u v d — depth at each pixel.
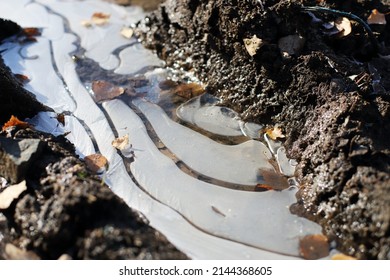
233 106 1.08
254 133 1.05
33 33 1.22
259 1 1.05
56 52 1.19
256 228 0.96
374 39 1.06
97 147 1.04
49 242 0.91
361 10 1.09
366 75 1.01
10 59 1.17
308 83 1.02
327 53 1.04
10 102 1.05
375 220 0.91
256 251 0.94
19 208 0.93
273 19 1.05
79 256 0.90
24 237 0.92
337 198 0.95
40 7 1.28
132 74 1.15
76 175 0.95
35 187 0.95
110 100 1.11
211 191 0.99
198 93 1.11
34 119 1.07
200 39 1.12
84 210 0.91
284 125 1.04
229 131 1.06
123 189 1.00
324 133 0.98
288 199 0.98
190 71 1.14
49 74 1.15
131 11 1.27
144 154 1.03
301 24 1.05
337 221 0.94
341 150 0.96
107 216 0.91
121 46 1.20
